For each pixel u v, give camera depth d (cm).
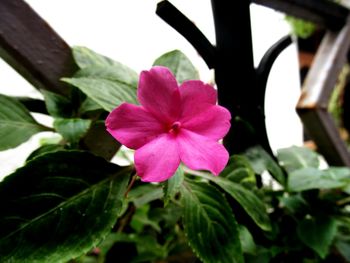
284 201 20
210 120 10
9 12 13
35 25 14
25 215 10
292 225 20
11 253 9
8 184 10
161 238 22
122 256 19
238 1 15
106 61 15
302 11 24
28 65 14
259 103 17
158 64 15
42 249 10
